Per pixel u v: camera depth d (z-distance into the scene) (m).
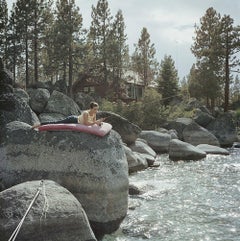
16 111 18.77
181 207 12.16
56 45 51.09
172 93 59.31
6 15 54.75
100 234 9.40
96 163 9.43
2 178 10.30
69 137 9.89
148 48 73.62
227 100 50.94
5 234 6.90
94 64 56.38
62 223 7.16
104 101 42.38
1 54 53.84
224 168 20.44
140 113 39.12
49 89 45.69
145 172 18.94
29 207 7.09
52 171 9.79
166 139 28.06
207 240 9.22
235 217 11.16
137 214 11.27
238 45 50.59
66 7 51.28
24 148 10.27
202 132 32.75
